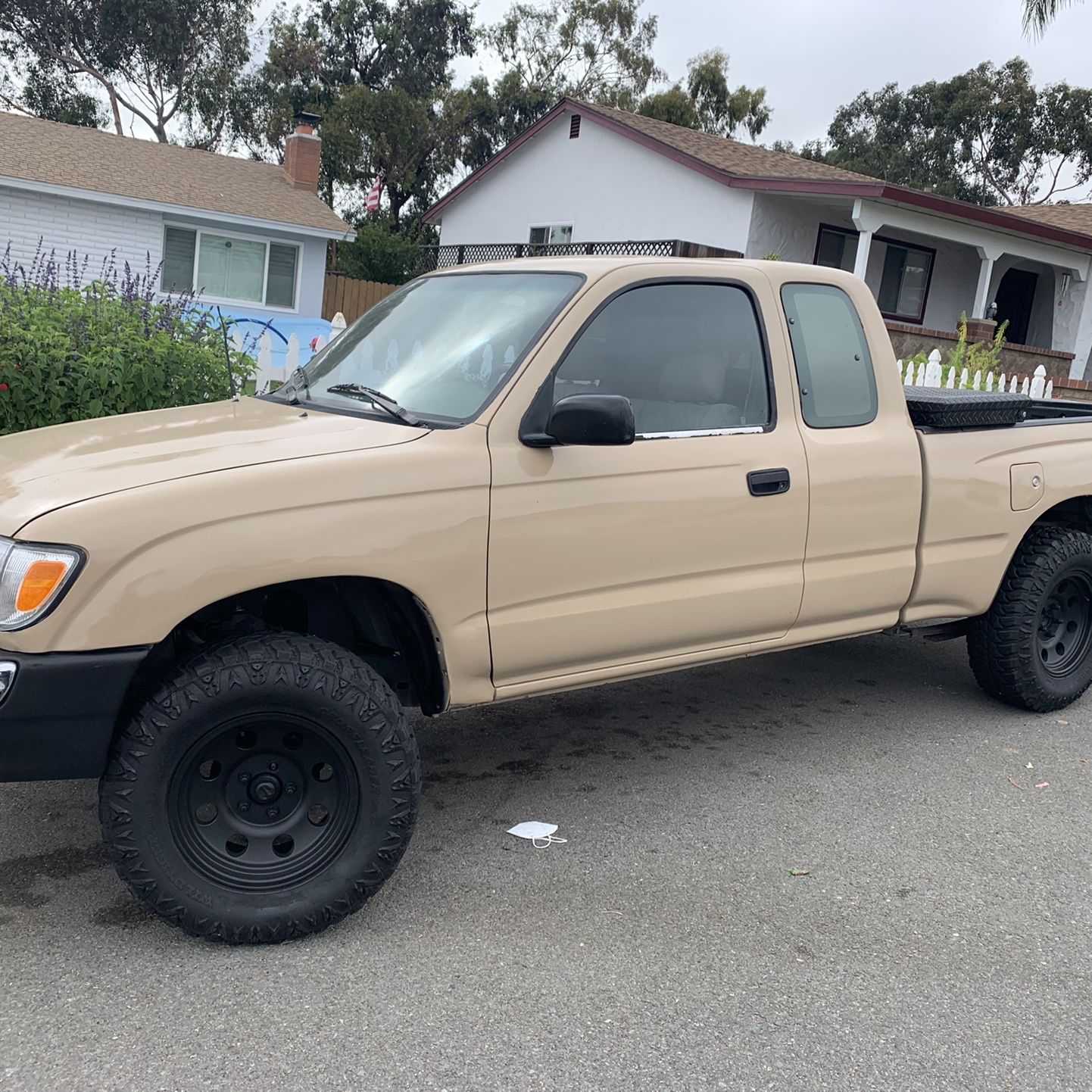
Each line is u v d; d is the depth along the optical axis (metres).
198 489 2.82
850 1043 2.67
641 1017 2.72
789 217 18.55
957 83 39.09
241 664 2.84
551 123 22.02
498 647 3.34
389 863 3.03
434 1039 2.60
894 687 5.54
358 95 31.94
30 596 2.65
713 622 3.82
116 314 6.61
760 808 4.02
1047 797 4.25
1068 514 5.25
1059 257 20.06
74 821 3.66
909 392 5.22
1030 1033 2.74
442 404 3.45
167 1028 2.58
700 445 3.72
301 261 20.84
